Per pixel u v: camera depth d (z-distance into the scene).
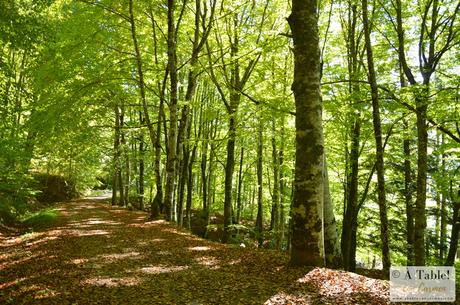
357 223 18.80
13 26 12.26
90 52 17.91
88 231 15.60
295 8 8.52
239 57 14.91
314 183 8.36
